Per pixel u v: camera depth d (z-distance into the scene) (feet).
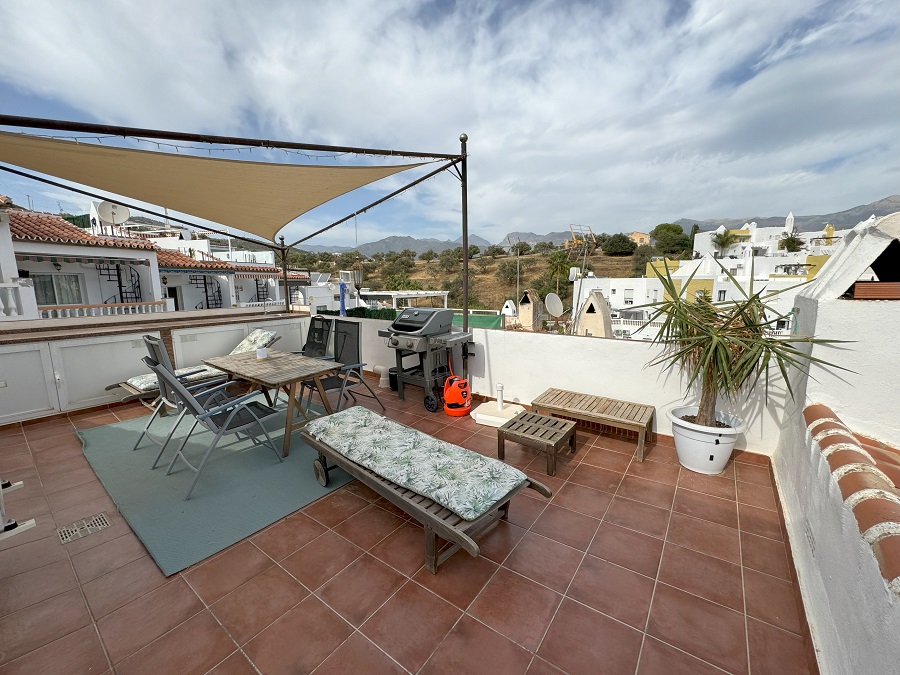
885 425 6.47
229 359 14.02
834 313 6.86
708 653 5.01
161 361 9.62
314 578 6.37
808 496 6.12
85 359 14.52
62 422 13.65
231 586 6.21
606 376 12.20
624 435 12.02
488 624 5.47
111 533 7.62
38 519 8.08
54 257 29.89
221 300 46.42
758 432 10.11
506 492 6.47
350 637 5.28
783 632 5.30
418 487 6.59
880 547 3.30
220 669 4.84
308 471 10.03
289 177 12.66
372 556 6.89
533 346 13.75
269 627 5.45
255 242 22.34
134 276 34.47
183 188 13.38
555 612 5.66
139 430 12.87
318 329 17.31
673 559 6.73
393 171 13.25
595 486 9.16
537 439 9.58
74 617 5.65
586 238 87.76
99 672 4.82
